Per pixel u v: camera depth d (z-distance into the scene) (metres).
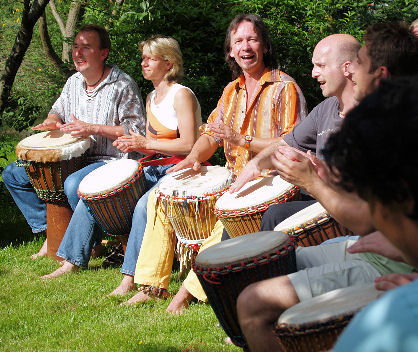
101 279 4.75
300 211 3.27
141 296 4.23
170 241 4.22
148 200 4.24
